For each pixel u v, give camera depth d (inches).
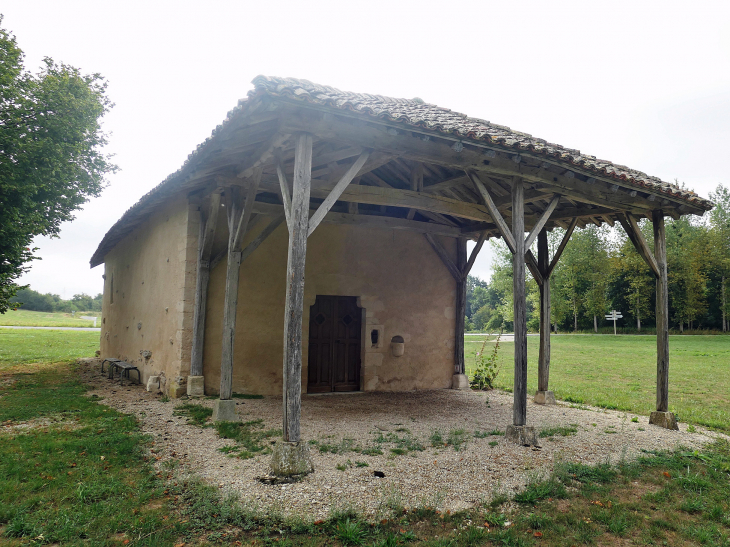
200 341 296.0
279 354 319.9
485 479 158.9
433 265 387.9
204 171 226.5
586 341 1088.2
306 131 165.8
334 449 187.8
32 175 397.7
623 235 1451.8
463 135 177.6
